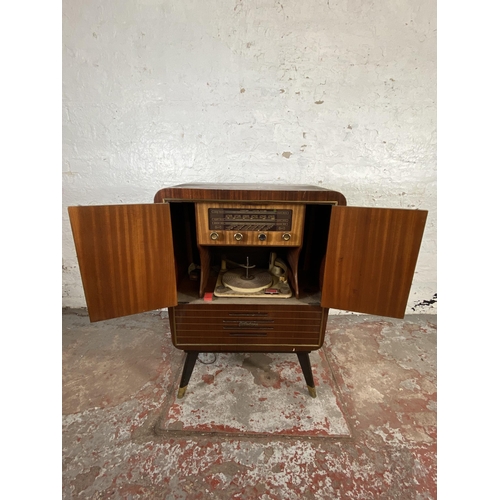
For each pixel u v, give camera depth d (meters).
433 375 1.24
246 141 1.41
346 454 0.90
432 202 1.49
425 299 1.70
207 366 1.27
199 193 0.83
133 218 0.77
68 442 0.92
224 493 0.79
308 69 1.31
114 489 0.80
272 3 1.23
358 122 1.38
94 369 1.25
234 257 1.28
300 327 0.97
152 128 1.40
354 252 0.81
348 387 1.16
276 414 1.03
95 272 0.77
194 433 0.96
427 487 0.81
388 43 1.28
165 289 0.85
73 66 1.31
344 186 1.46
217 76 1.33
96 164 1.45
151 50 1.30
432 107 1.35
